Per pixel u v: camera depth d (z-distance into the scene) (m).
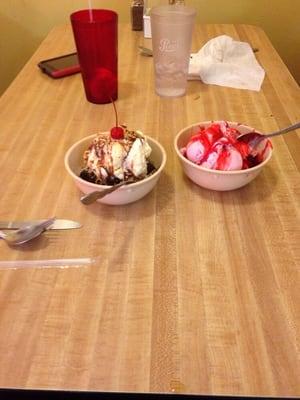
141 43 1.32
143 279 0.53
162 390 0.41
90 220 0.63
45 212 0.64
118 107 0.95
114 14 0.92
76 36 0.90
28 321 0.48
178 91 1.00
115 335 0.46
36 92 1.02
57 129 0.86
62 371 0.43
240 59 1.17
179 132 0.78
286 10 1.70
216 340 0.46
